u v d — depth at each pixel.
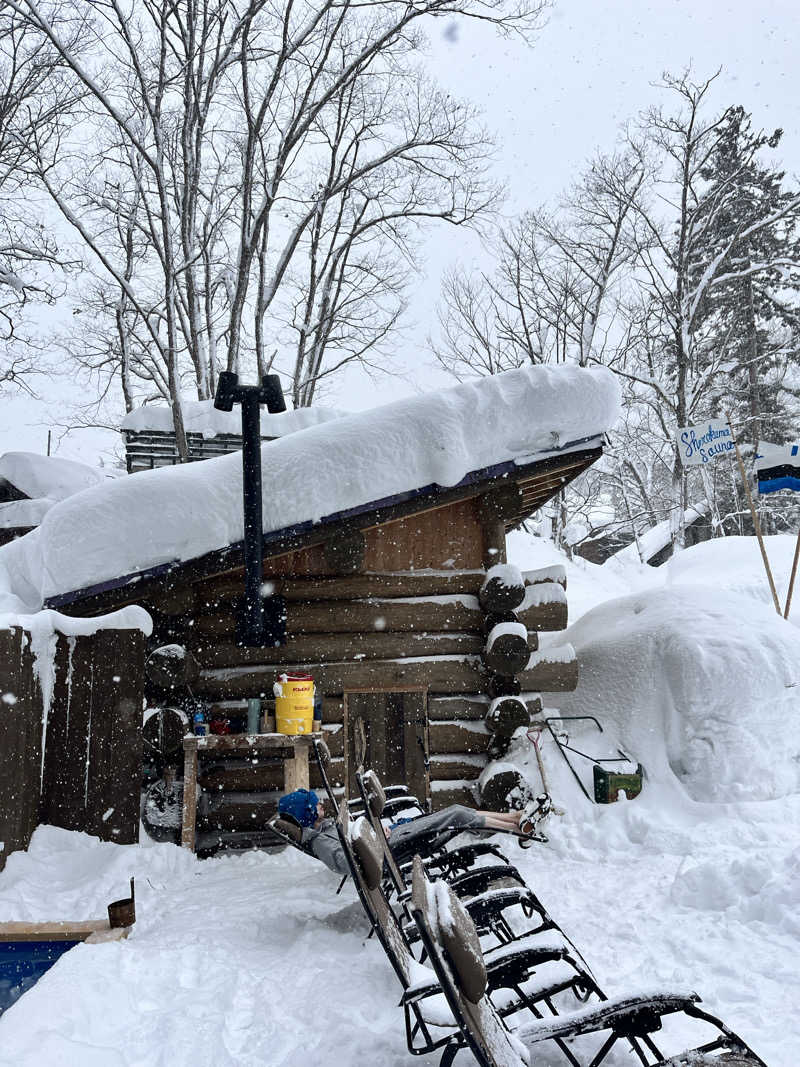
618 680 8.09
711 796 7.02
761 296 32.53
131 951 4.06
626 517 33.91
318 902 5.19
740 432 30.38
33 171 17.42
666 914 4.83
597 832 6.72
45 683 6.26
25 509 14.30
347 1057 3.04
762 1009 3.48
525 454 7.51
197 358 18.69
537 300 30.80
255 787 7.07
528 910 4.99
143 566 6.91
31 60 17.25
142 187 18.70
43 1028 2.98
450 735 7.59
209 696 7.32
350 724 7.43
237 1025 3.38
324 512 7.11
